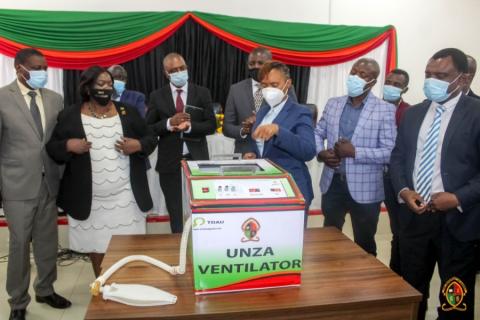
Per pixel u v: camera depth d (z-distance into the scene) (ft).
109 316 3.04
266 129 4.83
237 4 11.50
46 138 6.71
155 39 10.97
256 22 11.43
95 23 10.66
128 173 6.88
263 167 3.87
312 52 11.71
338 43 11.81
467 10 12.74
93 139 6.49
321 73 12.15
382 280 3.68
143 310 3.14
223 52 11.48
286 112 5.64
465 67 5.21
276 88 5.43
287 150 5.11
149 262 3.88
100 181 6.57
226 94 11.71
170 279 3.63
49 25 10.43
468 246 5.54
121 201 6.81
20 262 6.84
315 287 3.54
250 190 3.37
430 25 12.61
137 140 6.63
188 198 3.42
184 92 8.64
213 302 3.27
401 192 5.72
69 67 10.72
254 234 3.35
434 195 5.20
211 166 4.04
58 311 7.50
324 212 7.77
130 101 9.72
